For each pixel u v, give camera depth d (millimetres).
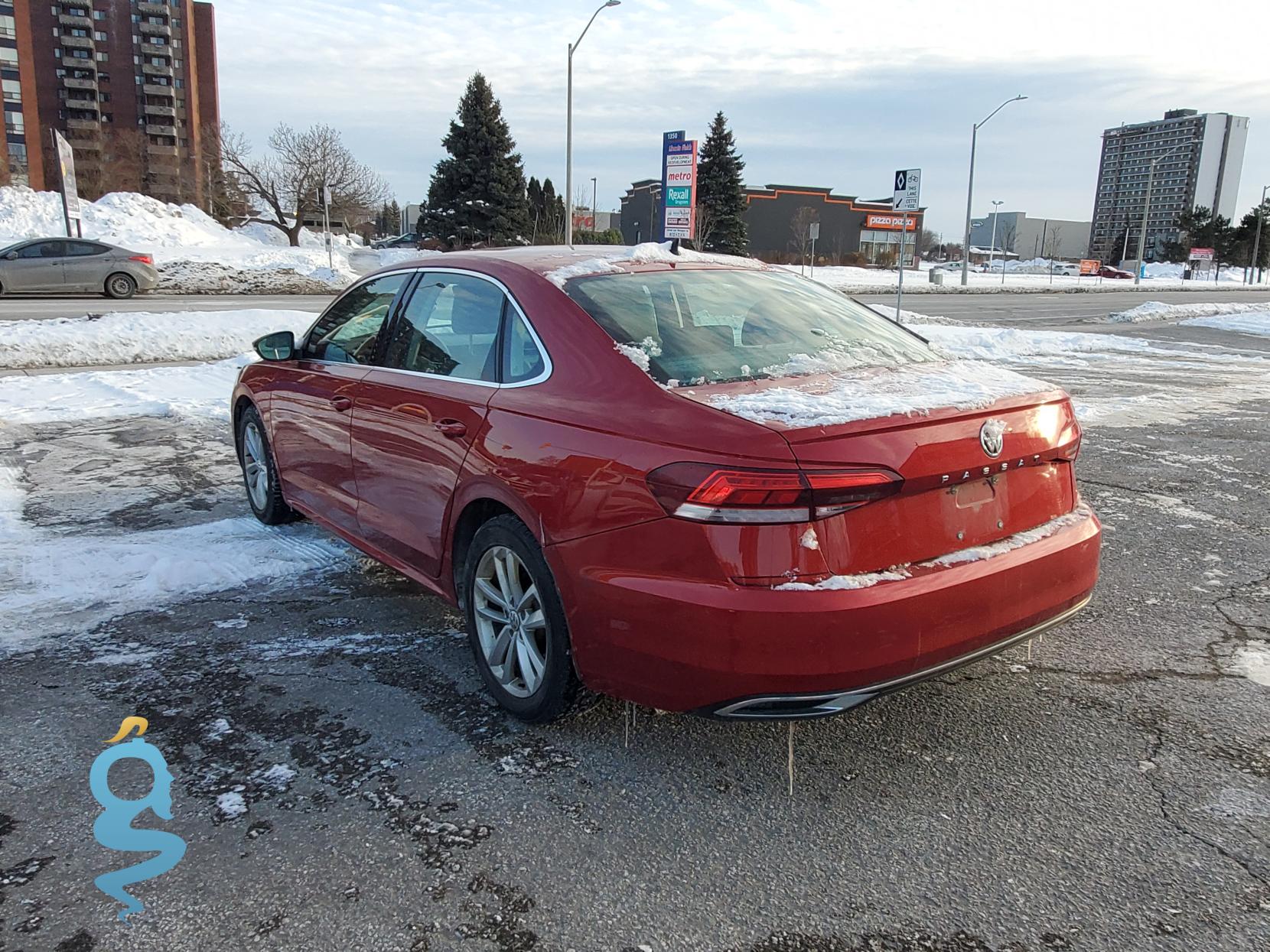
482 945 2164
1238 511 5934
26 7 93438
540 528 2889
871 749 3055
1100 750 3055
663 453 2592
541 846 2533
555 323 3168
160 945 2146
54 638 3838
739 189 62219
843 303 3963
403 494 3686
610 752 3023
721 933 2213
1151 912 2285
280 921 2229
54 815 2635
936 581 2600
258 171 54344
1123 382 11938
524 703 3119
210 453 7168
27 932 2178
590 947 2164
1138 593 4504
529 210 73000
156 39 101938
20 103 94062
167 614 4113
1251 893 2355
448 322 3682
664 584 2562
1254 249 79062
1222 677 3594
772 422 2520
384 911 2270
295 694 3395
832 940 2191
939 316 24812
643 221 73875
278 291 26891
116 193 41531
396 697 3381
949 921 2258
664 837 2578
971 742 3102
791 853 2516
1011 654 3809
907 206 16000
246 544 5043
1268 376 12578
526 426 3010
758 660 2445
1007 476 2910
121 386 10148
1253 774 2918
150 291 22984
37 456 7020
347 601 4297
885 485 2516
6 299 20797
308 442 4512
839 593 2443
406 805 2711
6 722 3150
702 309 3393
